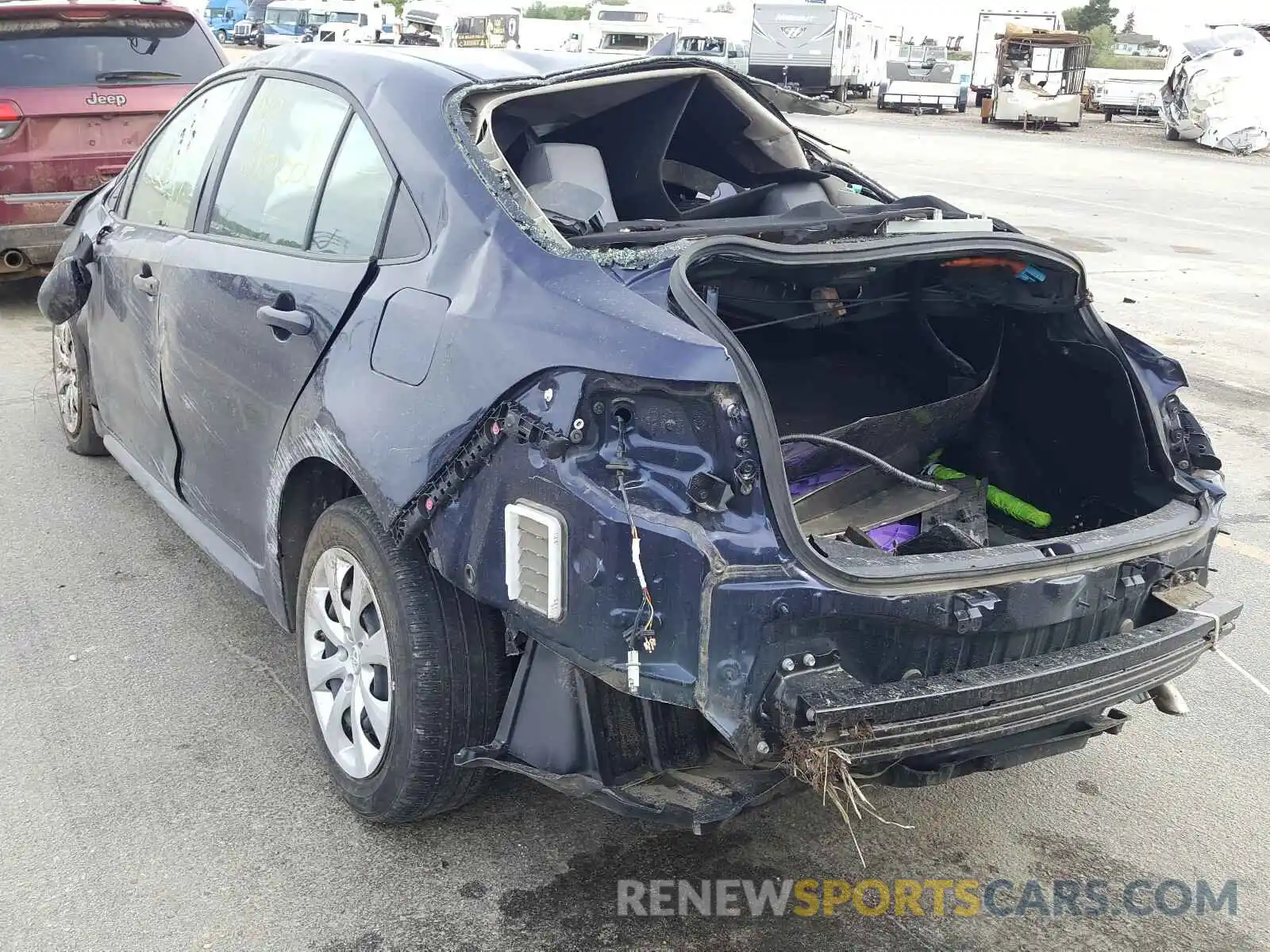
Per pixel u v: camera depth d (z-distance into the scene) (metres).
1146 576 2.80
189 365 3.70
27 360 7.26
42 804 3.09
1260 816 3.28
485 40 38.44
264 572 3.45
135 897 2.76
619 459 2.31
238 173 3.69
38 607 4.18
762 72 38.34
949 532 2.88
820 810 3.24
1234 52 28.41
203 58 8.32
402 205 2.93
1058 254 3.02
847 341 3.69
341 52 3.48
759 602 2.24
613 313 2.39
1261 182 21.64
